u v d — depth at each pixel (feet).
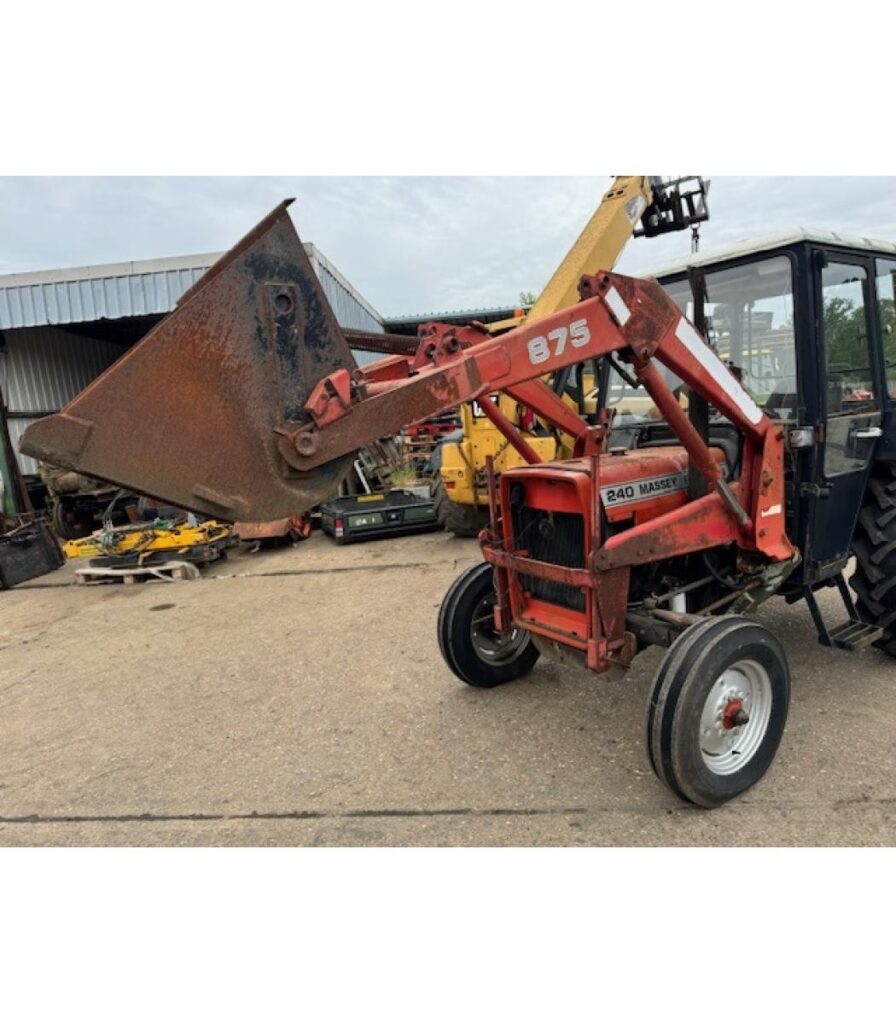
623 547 9.29
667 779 8.48
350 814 9.27
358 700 12.66
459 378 7.55
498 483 11.25
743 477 10.36
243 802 9.75
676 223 18.03
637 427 13.10
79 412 6.07
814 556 11.42
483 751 10.57
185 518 26.48
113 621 19.15
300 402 6.97
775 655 9.21
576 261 15.61
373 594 19.49
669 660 8.56
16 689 14.66
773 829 8.44
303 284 6.93
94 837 9.15
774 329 11.18
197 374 6.48
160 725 12.35
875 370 12.05
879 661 12.78
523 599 11.02
